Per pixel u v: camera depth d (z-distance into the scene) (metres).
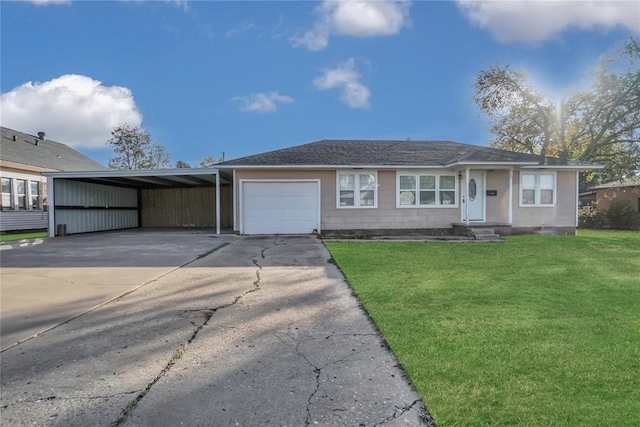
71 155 25.73
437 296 5.00
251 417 2.21
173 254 9.02
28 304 4.74
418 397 2.42
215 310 4.43
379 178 13.70
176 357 3.10
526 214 13.98
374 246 10.45
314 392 2.50
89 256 8.83
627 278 6.21
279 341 3.43
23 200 18.75
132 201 19.59
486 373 2.75
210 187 19.66
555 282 5.88
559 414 2.20
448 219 13.78
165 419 2.19
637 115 21.48
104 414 2.25
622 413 2.21
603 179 26.53
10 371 2.86
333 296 5.02
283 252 9.20
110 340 3.50
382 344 3.34
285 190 13.59
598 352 3.12
